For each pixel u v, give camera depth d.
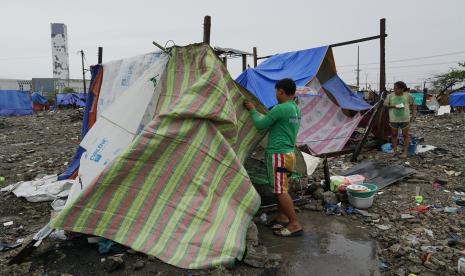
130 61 6.10
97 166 4.78
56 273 3.77
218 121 4.43
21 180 7.98
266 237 4.72
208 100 4.39
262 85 10.11
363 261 4.09
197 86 4.39
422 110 25.27
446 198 5.99
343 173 7.44
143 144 4.05
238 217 4.34
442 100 29.42
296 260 4.11
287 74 10.48
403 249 4.26
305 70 10.34
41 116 27.02
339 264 4.02
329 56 10.56
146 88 5.02
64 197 5.99
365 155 9.34
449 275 3.74
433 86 47.75
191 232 4.04
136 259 3.98
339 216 5.41
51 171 8.73
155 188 4.13
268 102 9.38
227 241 3.98
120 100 5.12
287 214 4.71
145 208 4.08
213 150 4.38
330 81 10.59
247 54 12.12
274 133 4.64
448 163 8.21
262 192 5.61
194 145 4.27
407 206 5.70
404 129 8.80
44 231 4.03
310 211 5.62
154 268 3.82
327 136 9.72
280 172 4.61
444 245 4.38
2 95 30.12
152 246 3.92
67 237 4.48
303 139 9.50
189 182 4.23
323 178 7.13
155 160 4.13
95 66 6.72
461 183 6.76
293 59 11.15
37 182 7.03
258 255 3.97
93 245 4.30
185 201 4.17
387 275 3.80
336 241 4.60
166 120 4.19
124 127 4.92
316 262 4.06
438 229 4.87
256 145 5.27
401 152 9.41
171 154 4.18
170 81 4.89
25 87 62.56
